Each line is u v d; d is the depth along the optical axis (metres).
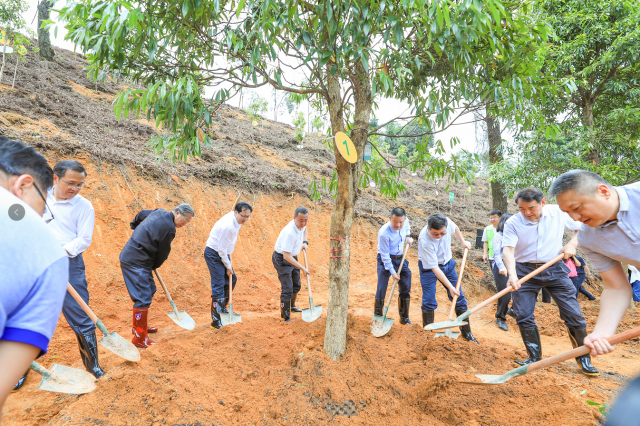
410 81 4.10
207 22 3.25
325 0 2.84
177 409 2.91
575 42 6.83
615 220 2.28
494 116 4.21
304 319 4.73
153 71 3.59
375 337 4.67
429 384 3.25
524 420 2.77
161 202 7.27
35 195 1.38
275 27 2.86
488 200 15.98
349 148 3.37
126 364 3.53
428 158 4.77
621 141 7.48
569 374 3.89
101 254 5.89
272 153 12.27
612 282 2.58
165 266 6.56
